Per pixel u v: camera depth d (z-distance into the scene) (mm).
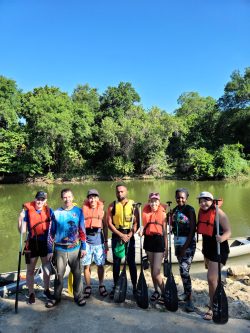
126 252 4559
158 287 4715
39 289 4938
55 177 33375
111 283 5457
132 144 34906
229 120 40594
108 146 35625
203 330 3730
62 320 3930
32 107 30938
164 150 38719
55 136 31047
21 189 26984
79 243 4359
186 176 35219
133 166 35344
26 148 32312
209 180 33562
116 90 41500
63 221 4277
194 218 4402
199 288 5758
